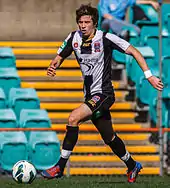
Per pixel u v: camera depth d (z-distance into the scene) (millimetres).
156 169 40250
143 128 42625
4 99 44188
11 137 40250
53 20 52688
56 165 25703
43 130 38344
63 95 46844
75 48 26094
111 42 25719
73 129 25359
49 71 26656
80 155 42000
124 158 27734
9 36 52344
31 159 40156
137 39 49688
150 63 47969
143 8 52500
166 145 42688
